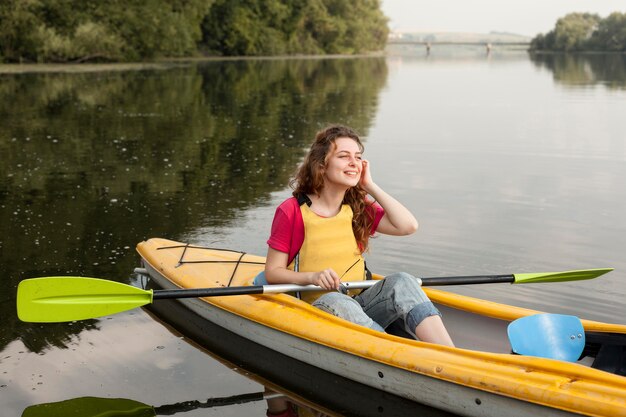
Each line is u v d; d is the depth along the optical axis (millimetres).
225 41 42406
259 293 3293
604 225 5656
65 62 29016
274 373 3281
